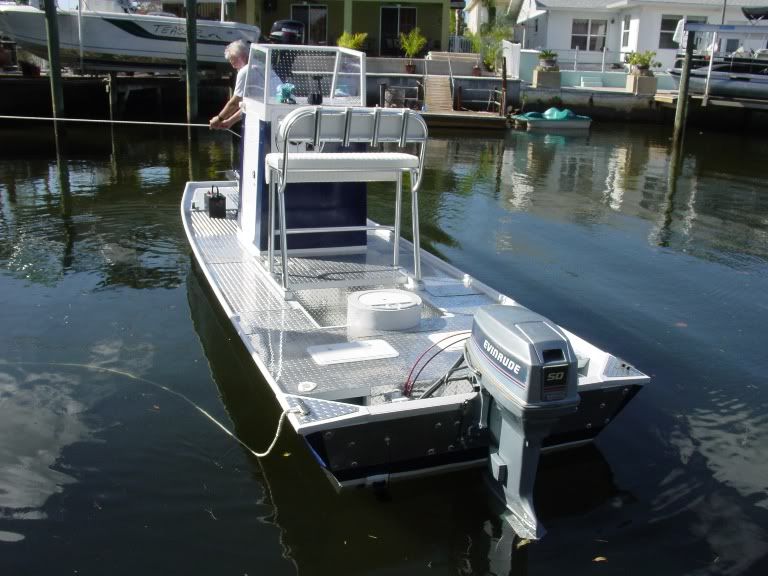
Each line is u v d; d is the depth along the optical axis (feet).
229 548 10.26
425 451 11.31
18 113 53.52
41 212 28.35
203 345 16.80
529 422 9.95
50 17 45.37
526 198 35.17
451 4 94.68
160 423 13.43
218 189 24.45
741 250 26.50
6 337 16.83
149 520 10.78
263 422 13.62
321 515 11.02
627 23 85.81
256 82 18.99
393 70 74.28
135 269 22.00
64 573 9.65
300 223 18.11
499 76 75.31
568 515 11.18
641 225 30.19
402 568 9.98
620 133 65.67
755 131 69.56
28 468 11.86
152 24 55.98
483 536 10.62
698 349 17.29
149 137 51.55
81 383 14.79
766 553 10.41
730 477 12.23
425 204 32.94
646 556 10.32
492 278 22.41
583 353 12.84
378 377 12.41
